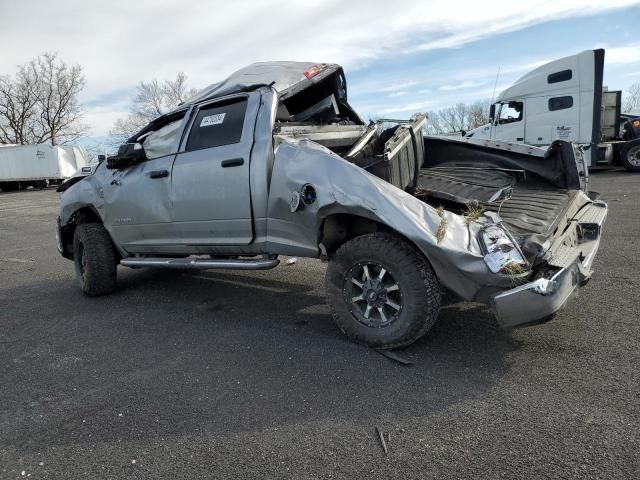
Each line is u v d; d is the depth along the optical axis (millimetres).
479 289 2840
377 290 3186
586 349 3088
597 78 13719
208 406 2740
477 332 3469
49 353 3740
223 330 3943
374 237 3141
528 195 4055
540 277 2764
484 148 4805
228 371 3166
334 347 3396
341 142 4578
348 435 2371
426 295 2998
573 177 4297
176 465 2240
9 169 30203
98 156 5520
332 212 3223
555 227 3232
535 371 2865
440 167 4926
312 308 4340
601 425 2297
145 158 4637
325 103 5062
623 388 2602
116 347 3760
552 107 14625
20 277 6691
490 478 2004
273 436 2406
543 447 2172
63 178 30422
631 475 1959
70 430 2598
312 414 2578
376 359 3158
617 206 8539
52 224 13094
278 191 3537
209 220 4039
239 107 4023
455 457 2150
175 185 4242
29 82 47188
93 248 5102
